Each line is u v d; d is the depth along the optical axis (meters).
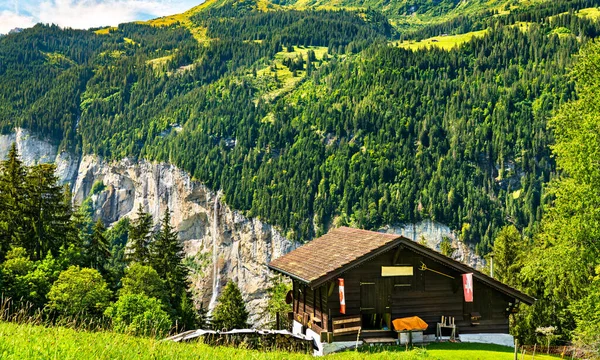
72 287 47.19
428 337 29.38
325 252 31.97
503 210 196.38
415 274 29.67
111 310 43.97
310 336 30.44
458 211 196.25
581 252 28.81
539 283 52.38
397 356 23.02
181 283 76.38
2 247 61.84
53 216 69.50
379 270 29.08
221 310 79.50
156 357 12.75
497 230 186.38
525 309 53.47
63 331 14.84
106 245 72.62
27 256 58.31
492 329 30.67
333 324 27.94
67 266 57.16
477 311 30.45
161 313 44.53
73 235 71.44
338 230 36.62
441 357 24.38
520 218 192.62
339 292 27.81
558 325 50.44
